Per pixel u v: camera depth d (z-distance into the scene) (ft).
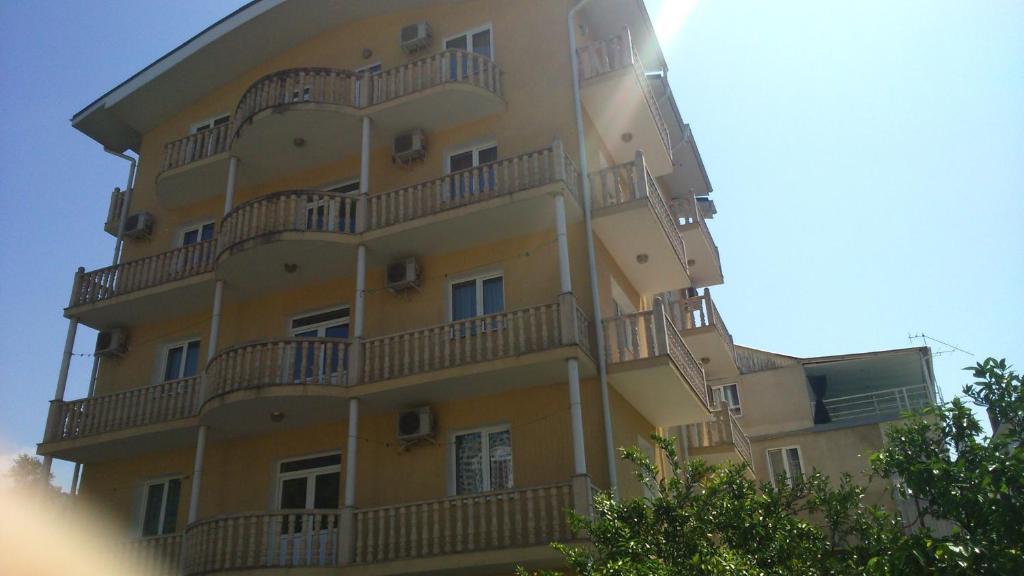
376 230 57.11
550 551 44.24
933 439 29.68
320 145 64.90
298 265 59.98
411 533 47.60
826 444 84.17
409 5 69.00
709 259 82.58
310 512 49.39
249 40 72.64
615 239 58.85
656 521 31.68
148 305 66.08
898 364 94.12
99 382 68.49
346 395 53.06
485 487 51.80
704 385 61.00
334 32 71.92
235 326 64.03
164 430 58.39
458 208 54.80
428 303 57.52
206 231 71.41
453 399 54.08
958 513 26.86
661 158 70.18
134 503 62.49
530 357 49.26
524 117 60.49
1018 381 28.27
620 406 54.49
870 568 25.89
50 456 63.10
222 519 49.90
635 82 59.72
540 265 55.42
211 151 68.54
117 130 78.84
